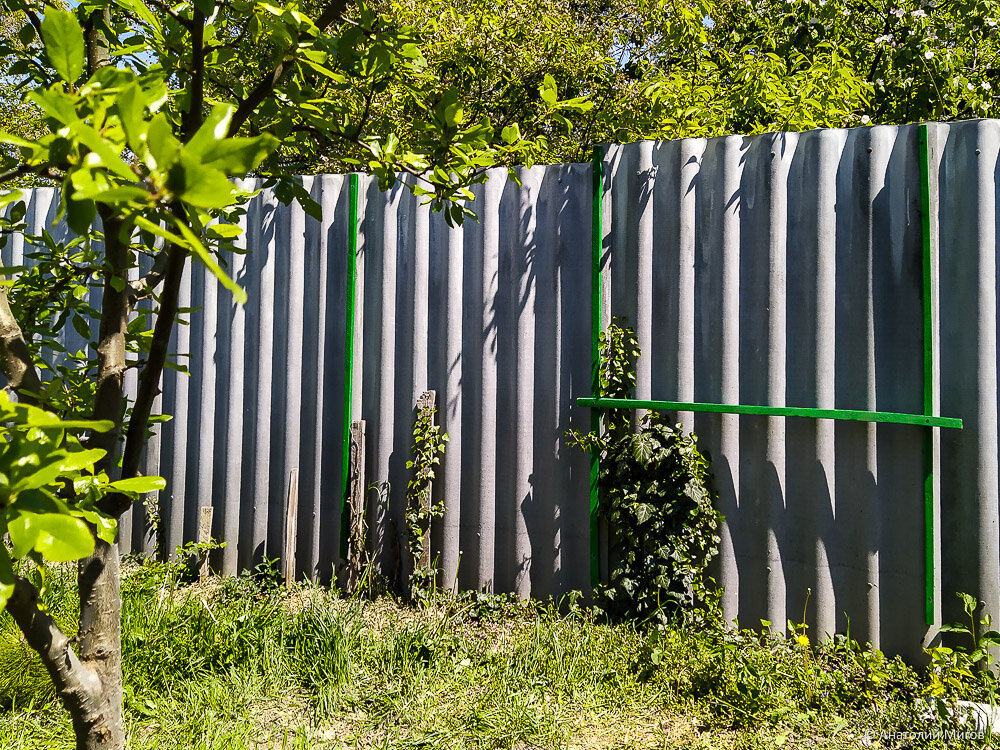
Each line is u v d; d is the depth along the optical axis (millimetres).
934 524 4301
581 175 5098
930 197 4355
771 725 3553
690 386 4828
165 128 911
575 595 4883
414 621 4656
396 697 3752
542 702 3732
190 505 5879
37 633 1650
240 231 1188
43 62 2275
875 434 4445
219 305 5855
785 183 4652
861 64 8047
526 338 5160
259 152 927
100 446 1866
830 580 4512
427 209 5402
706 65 7234
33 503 1039
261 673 3969
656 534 4723
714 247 4789
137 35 2182
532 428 5148
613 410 4965
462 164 2477
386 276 5453
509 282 5223
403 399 5414
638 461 4715
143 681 3725
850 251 4520
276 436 5684
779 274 4641
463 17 7480
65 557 1004
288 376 5633
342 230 5570
